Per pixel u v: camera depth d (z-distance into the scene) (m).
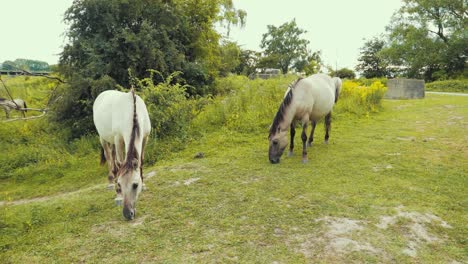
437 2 32.06
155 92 8.98
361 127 8.95
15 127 12.98
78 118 12.06
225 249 3.32
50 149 10.31
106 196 4.98
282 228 3.69
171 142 8.16
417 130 8.38
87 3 11.62
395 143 7.12
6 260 3.35
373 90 12.13
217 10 15.96
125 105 4.31
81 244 3.55
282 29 61.59
